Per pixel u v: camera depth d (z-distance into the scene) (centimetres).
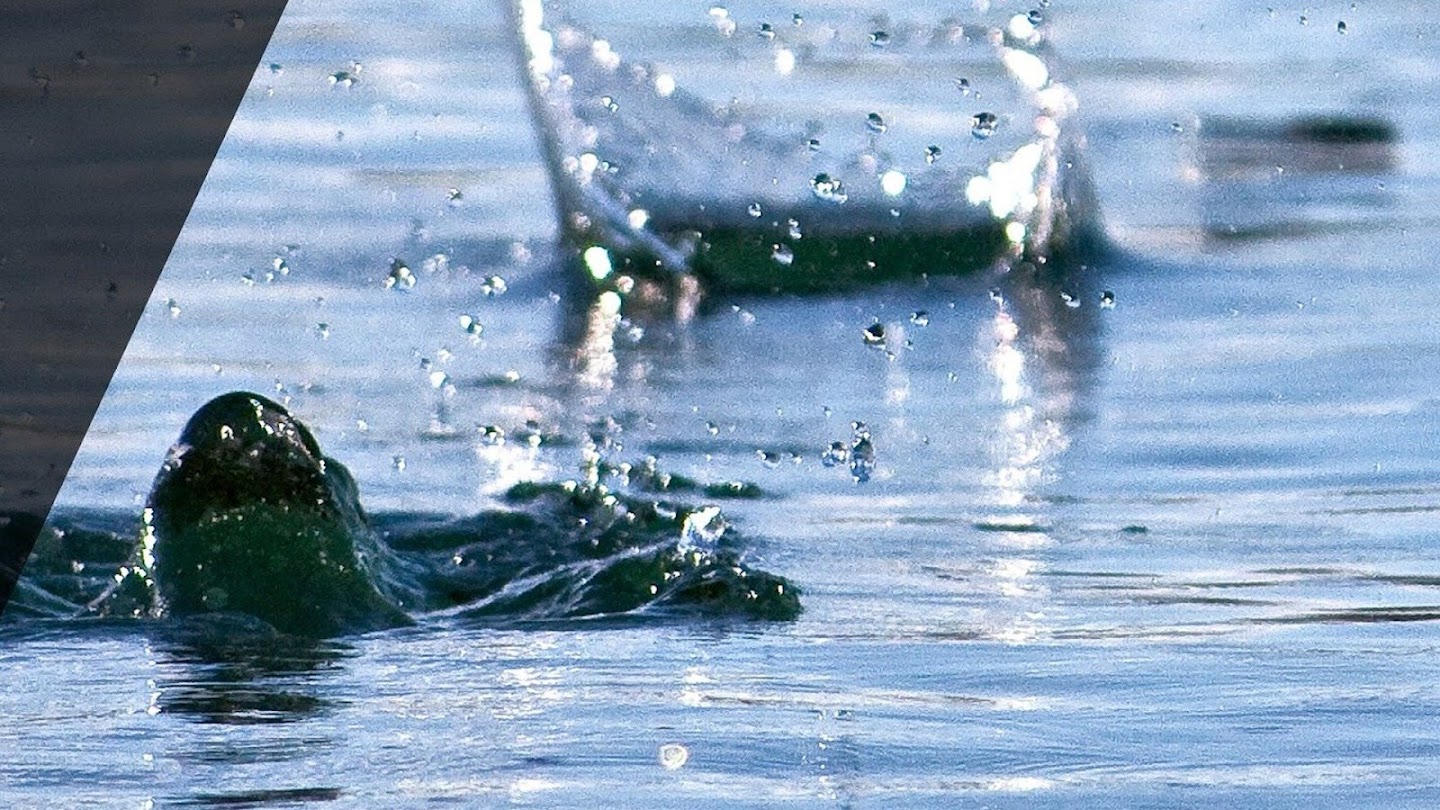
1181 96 4275
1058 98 3438
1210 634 1430
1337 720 1219
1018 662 1354
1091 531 1764
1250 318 2722
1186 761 1142
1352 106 4200
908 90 3747
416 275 2861
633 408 2236
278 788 1084
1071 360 2500
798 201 3031
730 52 4069
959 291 2869
